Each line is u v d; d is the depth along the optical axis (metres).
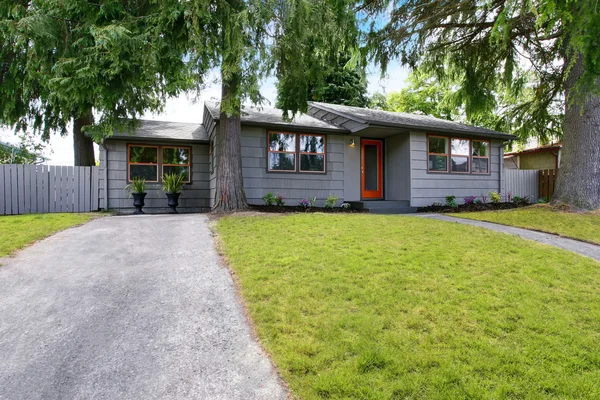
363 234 5.57
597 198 8.54
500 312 3.00
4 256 4.63
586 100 8.02
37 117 12.52
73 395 2.10
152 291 3.61
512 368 2.24
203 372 2.32
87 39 6.52
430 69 11.27
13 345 2.63
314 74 8.02
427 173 11.30
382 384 2.10
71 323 2.97
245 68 6.55
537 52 10.18
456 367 2.24
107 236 5.92
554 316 2.94
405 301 3.18
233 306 3.27
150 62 6.17
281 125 10.05
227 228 6.31
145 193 10.55
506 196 12.91
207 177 12.09
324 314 2.97
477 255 4.54
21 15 7.19
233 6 6.80
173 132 12.00
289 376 2.22
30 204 10.21
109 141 10.92
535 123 12.02
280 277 3.79
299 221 6.63
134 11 7.14
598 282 3.72
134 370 2.35
